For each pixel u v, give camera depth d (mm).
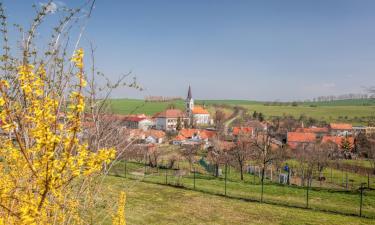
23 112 4719
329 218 33344
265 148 55156
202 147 94125
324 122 180250
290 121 161875
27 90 4480
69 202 7266
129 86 7613
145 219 30000
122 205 10578
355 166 75562
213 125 173750
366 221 32688
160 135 104625
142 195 37906
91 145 7043
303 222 31766
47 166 4379
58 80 5969
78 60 4617
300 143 102625
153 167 62781
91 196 8586
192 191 42000
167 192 40281
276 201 39469
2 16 5941
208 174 60812
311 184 57094
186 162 72812
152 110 196625
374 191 46656
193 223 30250
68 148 4555
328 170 73750
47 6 6324
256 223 31219
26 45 5945
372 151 73438
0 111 4512
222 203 37375
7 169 5711
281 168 68625
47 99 4762
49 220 6348
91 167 4641
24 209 4609
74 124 4586
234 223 30906
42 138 4340
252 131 102312
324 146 84000
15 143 5441
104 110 8125
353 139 98375
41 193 4875
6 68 5645
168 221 30125
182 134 109375
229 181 52875
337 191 46062
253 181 55875
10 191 5410
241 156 59938
